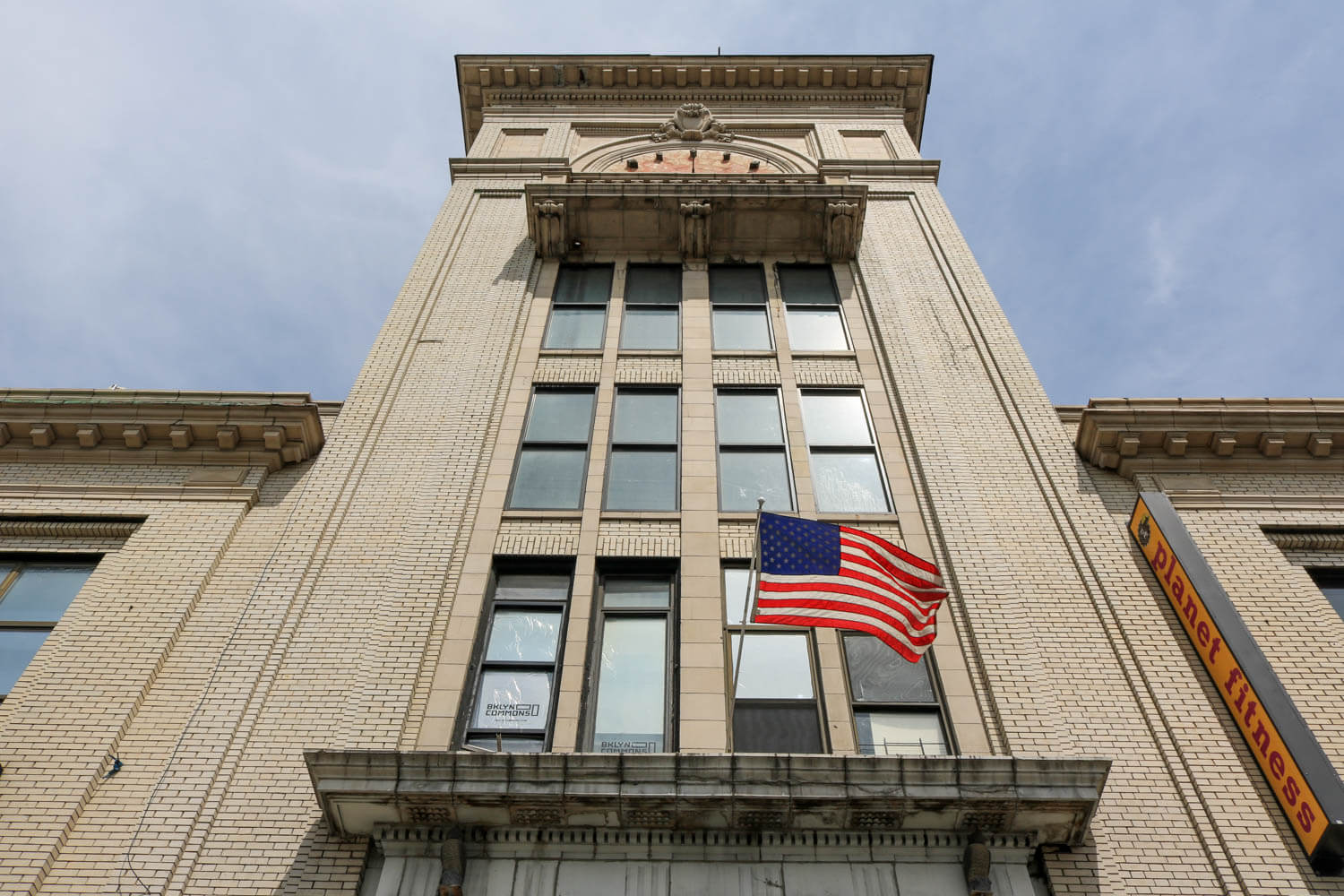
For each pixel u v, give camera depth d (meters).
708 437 14.60
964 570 12.28
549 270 18.94
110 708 10.59
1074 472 13.88
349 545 12.58
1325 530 13.02
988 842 9.19
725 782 8.92
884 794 8.89
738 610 12.02
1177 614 11.70
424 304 17.58
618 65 26.47
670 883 8.91
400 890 8.85
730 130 25.20
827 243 19.23
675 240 19.48
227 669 10.95
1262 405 14.66
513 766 8.99
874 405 15.40
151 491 13.61
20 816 9.45
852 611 10.37
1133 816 9.66
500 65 26.78
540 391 15.74
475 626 11.68
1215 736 10.41
